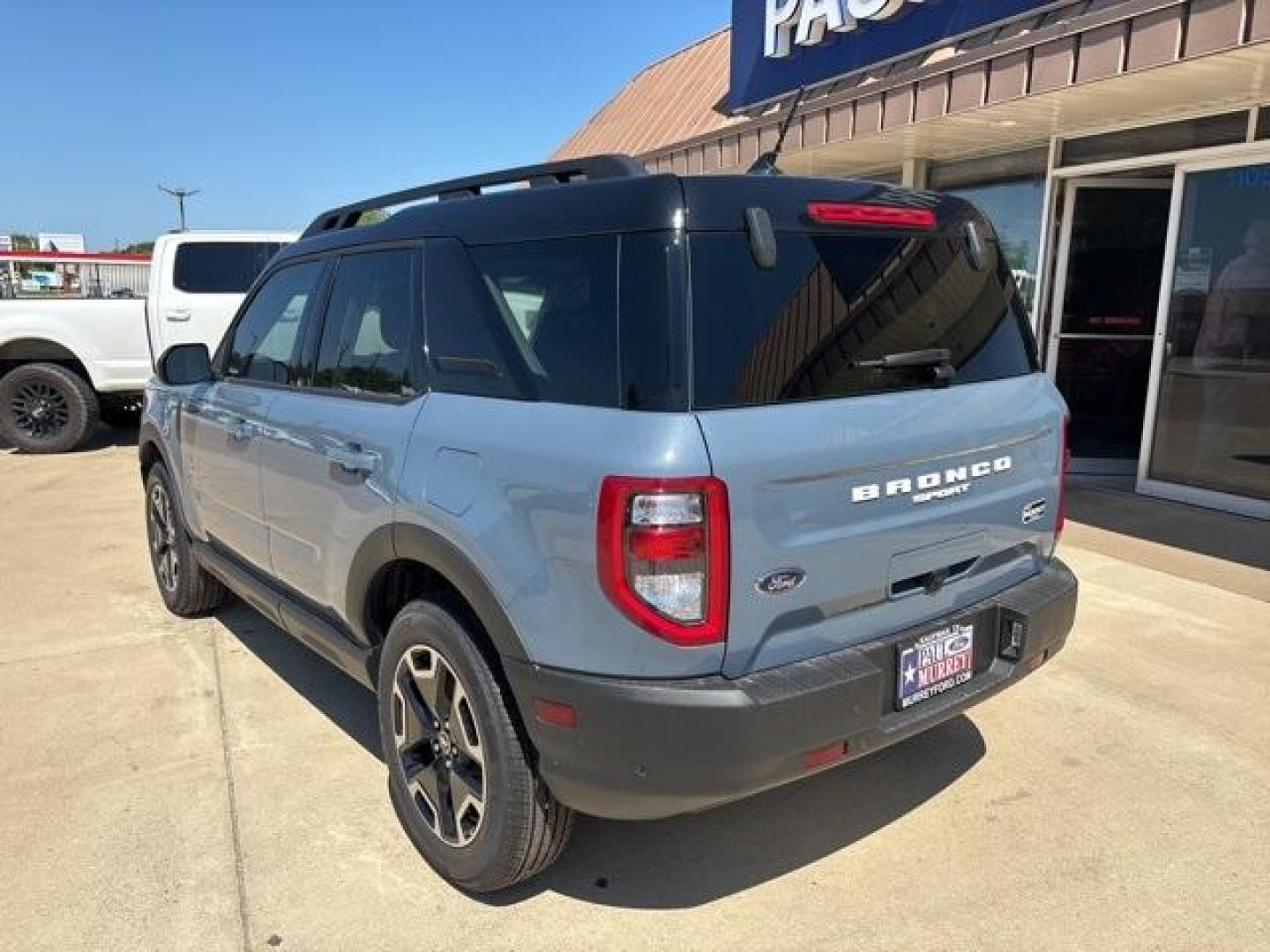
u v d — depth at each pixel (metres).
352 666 3.19
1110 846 2.93
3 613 5.02
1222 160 6.44
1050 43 5.88
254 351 3.85
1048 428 2.98
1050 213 7.76
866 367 2.52
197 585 4.73
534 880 2.79
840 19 7.71
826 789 3.26
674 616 2.13
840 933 2.57
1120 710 3.79
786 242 2.44
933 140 7.82
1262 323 6.43
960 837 2.99
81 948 2.52
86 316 10.09
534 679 2.32
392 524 2.74
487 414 2.52
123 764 3.44
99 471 9.17
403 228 3.05
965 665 2.69
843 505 2.34
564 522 2.22
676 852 2.92
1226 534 6.16
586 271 2.41
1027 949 2.51
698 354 2.23
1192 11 5.00
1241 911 2.65
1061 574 3.04
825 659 2.37
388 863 2.87
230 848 2.94
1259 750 3.49
